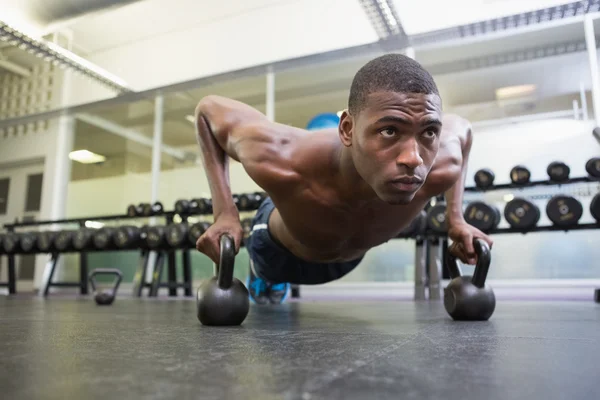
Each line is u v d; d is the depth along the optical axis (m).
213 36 5.84
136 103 6.25
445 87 5.52
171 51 6.07
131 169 6.95
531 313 1.68
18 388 0.42
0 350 0.67
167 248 4.33
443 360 0.59
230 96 6.08
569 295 4.01
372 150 0.84
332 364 0.55
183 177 6.54
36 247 4.82
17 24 3.82
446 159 1.12
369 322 1.27
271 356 0.62
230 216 1.26
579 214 3.32
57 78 6.84
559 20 4.31
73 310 2.01
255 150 1.09
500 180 5.25
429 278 3.66
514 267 4.68
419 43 4.28
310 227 1.17
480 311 1.31
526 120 5.32
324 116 3.07
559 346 0.73
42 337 0.86
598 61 4.79
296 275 1.81
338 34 5.22
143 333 0.94
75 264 6.71
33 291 6.61
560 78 5.16
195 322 1.28
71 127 6.79
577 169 5.04
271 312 1.86
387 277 5.17
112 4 3.53
